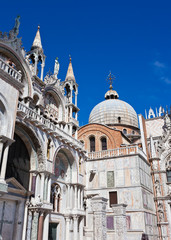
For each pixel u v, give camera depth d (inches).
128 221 1170.6
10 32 966.4
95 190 1317.7
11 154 780.0
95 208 777.6
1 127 665.6
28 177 840.3
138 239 1040.2
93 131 1766.7
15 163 789.9
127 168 1286.9
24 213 785.6
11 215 746.2
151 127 1818.4
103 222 762.8
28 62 1038.4
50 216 917.2
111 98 2586.1
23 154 840.3
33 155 864.9
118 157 1334.9
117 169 1311.5
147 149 1585.9
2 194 607.2
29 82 1023.6
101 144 1734.7
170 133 1558.8
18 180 788.6
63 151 1066.1
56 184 1003.9
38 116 892.6
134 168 1268.5
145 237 1052.5
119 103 2367.1
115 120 2231.8
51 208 861.2
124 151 1350.9
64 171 1087.6
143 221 1139.9
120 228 804.0
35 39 1182.9
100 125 1753.2
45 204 833.5
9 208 742.5
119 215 822.5
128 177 1266.0
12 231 738.8
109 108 2313.0
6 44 936.9
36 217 785.6
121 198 1237.1
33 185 827.4
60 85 1320.1
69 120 1277.1
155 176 1477.6
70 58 1489.9
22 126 814.5
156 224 1352.1
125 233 804.6
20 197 779.4
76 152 1128.8
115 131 1692.9
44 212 839.7
